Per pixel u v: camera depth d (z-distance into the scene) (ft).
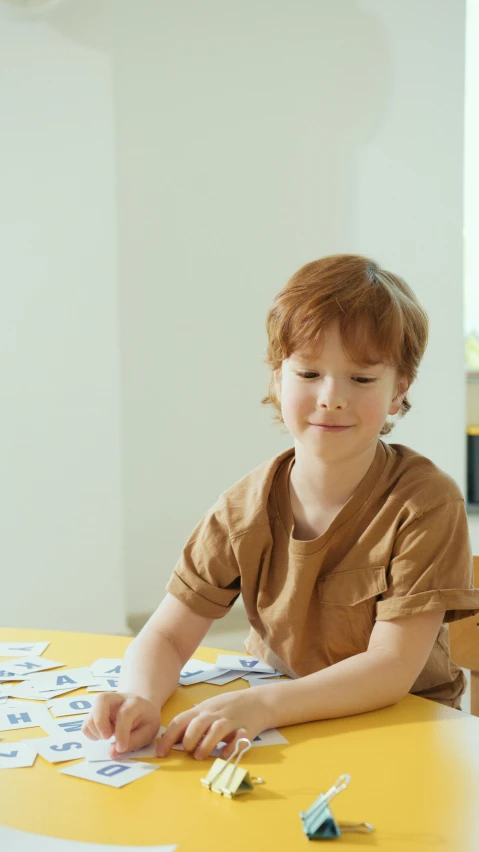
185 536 10.41
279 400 3.14
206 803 1.88
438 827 1.76
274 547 3.02
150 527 10.26
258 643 3.20
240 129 10.44
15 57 9.43
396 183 11.02
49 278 9.57
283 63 10.57
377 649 2.69
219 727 2.19
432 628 2.72
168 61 10.10
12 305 9.44
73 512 9.75
